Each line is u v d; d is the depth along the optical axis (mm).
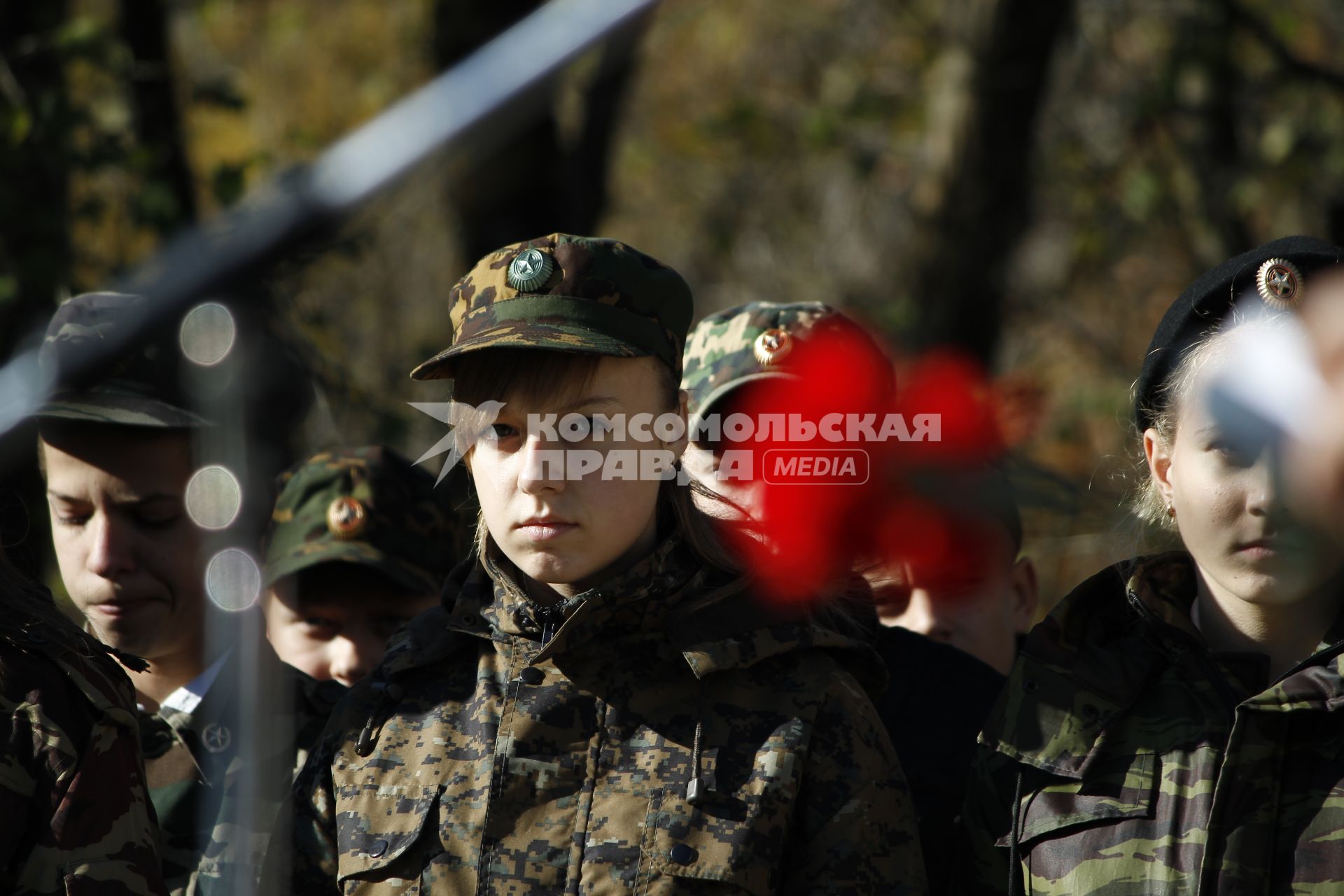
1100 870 6672
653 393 7184
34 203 17500
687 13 33188
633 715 7059
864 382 9273
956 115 25312
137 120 20219
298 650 10367
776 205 37219
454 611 7543
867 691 7719
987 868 7164
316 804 7352
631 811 6805
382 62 30719
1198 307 6965
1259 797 6500
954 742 8531
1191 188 28703
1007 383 15086
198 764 8125
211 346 3867
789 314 9445
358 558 10109
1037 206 32625
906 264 25781
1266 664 6859
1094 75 32531
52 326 6617
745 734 6984
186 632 8359
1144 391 7238
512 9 22469
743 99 32125
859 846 6789
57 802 6605
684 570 7305
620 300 7102
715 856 6664
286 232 3617
